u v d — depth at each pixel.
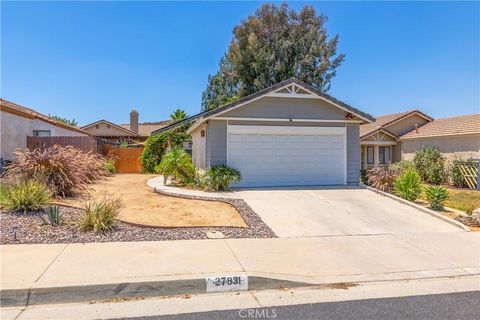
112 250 6.14
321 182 14.57
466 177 19.39
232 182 13.68
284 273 5.37
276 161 14.20
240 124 13.85
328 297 4.77
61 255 5.79
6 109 15.41
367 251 6.69
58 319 4.02
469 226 8.86
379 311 4.34
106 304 4.45
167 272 5.14
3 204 8.44
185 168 14.99
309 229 8.17
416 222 9.06
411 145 25.61
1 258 5.57
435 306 4.51
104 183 15.91
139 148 24.89
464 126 21.81
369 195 12.31
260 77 31.33
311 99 14.44
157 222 8.46
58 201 9.92
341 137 14.79
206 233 7.53
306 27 32.94
